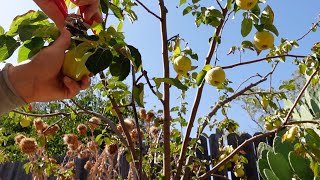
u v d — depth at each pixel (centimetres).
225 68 70
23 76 36
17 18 43
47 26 40
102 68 36
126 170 143
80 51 38
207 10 70
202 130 94
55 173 112
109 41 39
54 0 37
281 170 90
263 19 64
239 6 63
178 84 47
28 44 40
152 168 97
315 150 77
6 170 183
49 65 37
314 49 81
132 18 75
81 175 158
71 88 38
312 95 104
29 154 105
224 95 104
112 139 95
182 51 69
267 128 96
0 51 40
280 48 90
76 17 42
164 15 71
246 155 142
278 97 96
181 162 79
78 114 91
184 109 107
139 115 117
